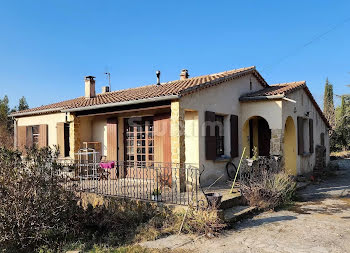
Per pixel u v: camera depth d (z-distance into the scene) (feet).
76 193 24.00
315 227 19.04
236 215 20.31
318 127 50.80
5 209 18.48
